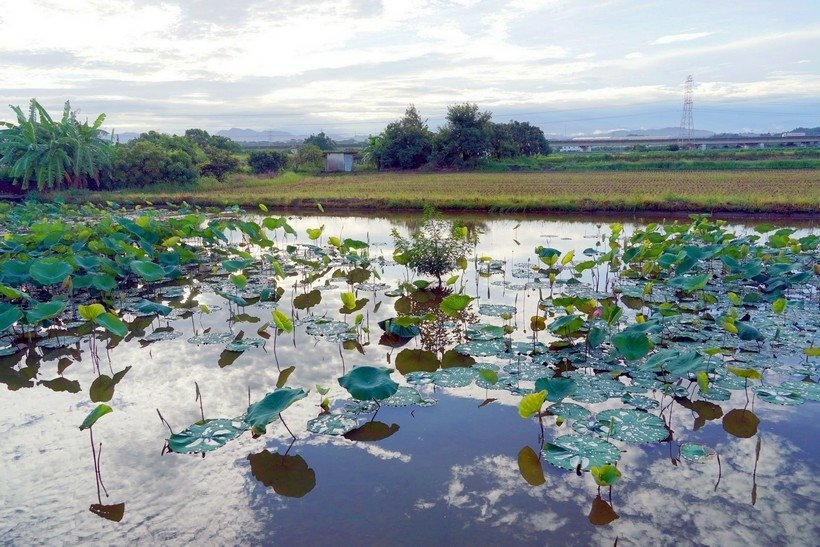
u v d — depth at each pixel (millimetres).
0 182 30938
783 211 18203
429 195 23906
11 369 6363
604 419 4863
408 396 5340
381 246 14477
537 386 5070
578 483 4035
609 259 9789
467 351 6570
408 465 4305
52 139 29125
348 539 3486
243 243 14773
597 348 6648
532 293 9438
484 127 48500
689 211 19172
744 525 3557
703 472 4156
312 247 11914
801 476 4094
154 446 4625
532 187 28016
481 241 14766
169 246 11250
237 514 3754
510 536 3482
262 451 4535
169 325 7926
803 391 5375
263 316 8320
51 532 3604
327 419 4977
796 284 9562
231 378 5973
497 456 4418
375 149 50156
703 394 5359
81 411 5297
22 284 9648
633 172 36594
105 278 8555
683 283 7781
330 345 6988
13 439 4785
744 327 6457
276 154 45750
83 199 26891
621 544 3398
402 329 6965
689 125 117062
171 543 3490
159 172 32125
